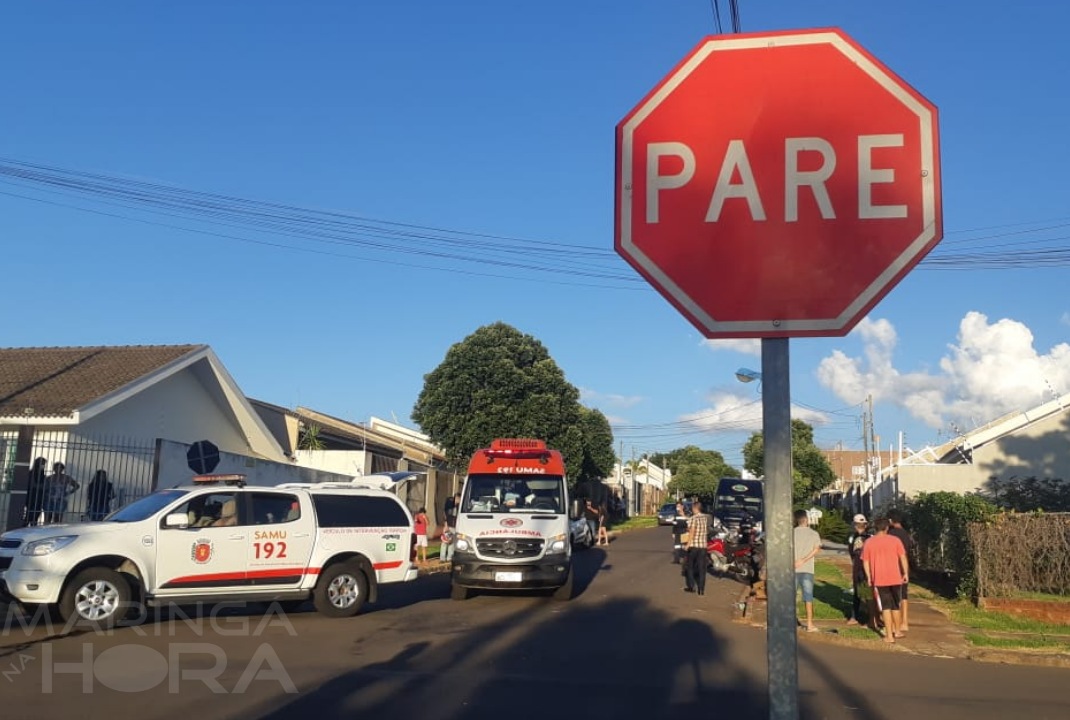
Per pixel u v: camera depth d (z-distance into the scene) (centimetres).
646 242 291
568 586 1673
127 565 1205
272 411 3106
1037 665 1143
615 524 5903
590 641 1220
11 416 1858
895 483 3494
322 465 2969
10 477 1585
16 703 788
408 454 3947
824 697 912
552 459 1778
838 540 4009
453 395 3444
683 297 286
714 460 8775
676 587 1973
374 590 1399
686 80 295
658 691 913
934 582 2041
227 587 1276
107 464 1825
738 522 3244
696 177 290
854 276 278
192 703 801
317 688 876
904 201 279
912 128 281
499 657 1077
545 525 1644
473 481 1753
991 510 1750
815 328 277
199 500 1291
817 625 1451
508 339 3534
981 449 3170
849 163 283
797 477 5256
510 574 1605
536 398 3466
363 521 1408
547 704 842
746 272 283
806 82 288
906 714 845
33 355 2367
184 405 2402
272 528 1319
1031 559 1625
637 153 295
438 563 2361
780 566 244
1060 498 2641
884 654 1206
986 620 1527
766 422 262
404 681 921
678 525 2397
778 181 286
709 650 1166
